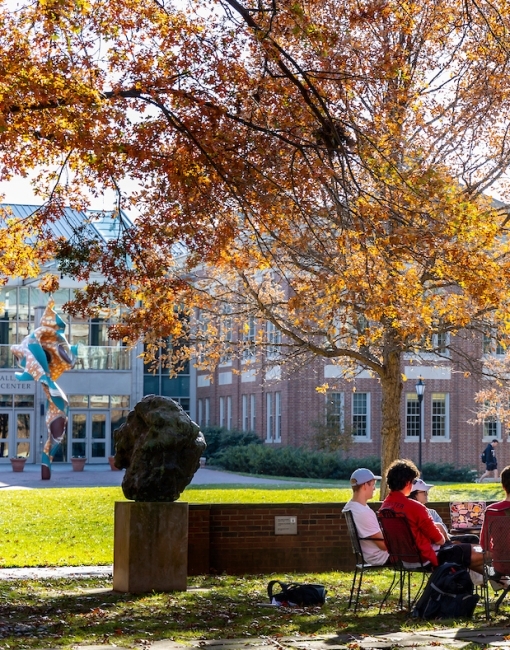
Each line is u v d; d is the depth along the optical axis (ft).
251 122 44.70
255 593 39.70
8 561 56.70
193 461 41.09
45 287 52.70
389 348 68.85
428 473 150.82
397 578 46.24
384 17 47.55
